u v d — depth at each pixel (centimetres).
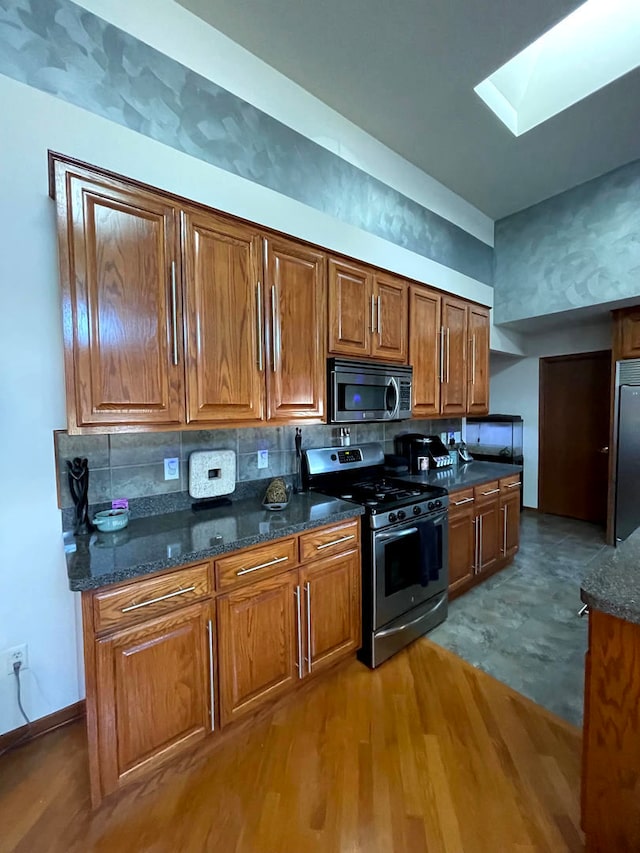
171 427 152
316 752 151
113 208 136
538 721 165
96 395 134
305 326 198
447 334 299
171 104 169
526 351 469
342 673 197
